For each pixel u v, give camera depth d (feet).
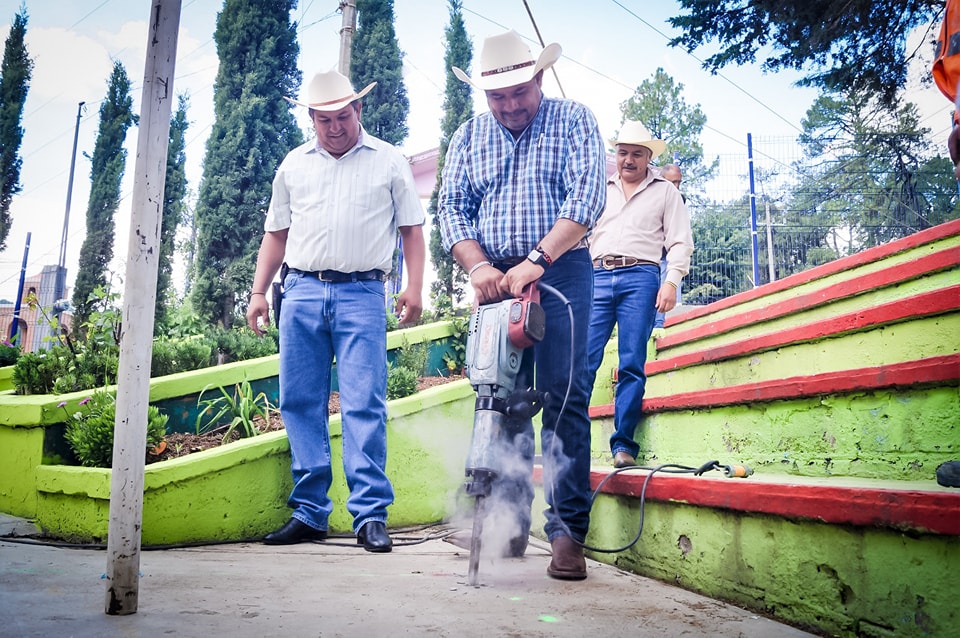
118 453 5.60
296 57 31.53
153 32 5.63
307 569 8.30
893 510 5.02
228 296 27.35
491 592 7.03
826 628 5.64
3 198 63.98
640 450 11.96
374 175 11.48
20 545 9.91
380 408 11.19
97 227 48.67
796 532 6.03
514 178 8.68
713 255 38.93
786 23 29.19
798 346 10.75
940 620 4.73
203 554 9.66
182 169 30.71
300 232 11.43
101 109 50.19
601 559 9.57
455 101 31.24
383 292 11.69
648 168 12.73
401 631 5.32
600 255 12.37
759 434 9.20
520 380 9.00
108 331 17.54
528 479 9.57
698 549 7.40
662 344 17.04
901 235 39.40
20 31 64.59
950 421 6.90
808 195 39.42
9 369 23.47
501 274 8.06
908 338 8.96
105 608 5.54
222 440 13.41
